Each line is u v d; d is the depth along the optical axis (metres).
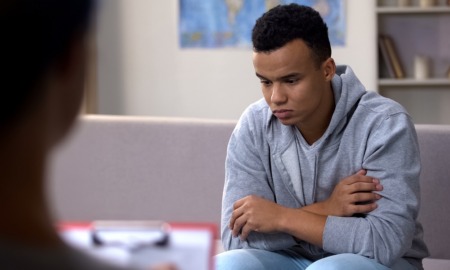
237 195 2.23
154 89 6.13
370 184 2.06
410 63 5.87
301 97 2.02
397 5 5.88
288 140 2.20
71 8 0.50
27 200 0.50
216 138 2.84
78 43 0.52
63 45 0.51
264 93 2.08
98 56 6.11
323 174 2.18
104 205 2.88
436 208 2.62
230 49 6.06
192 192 2.85
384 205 2.04
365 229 2.01
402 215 2.02
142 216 2.87
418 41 5.85
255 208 2.10
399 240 2.01
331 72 2.10
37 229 0.50
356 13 5.93
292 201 2.25
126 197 2.87
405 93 5.92
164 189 2.86
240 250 2.15
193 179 2.85
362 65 5.96
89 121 2.88
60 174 2.89
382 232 2.00
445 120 5.89
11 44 0.48
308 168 2.19
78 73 0.53
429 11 5.72
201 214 2.84
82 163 2.89
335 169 2.16
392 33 5.88
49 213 0.51
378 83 5.75
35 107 0.50
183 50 6.09
